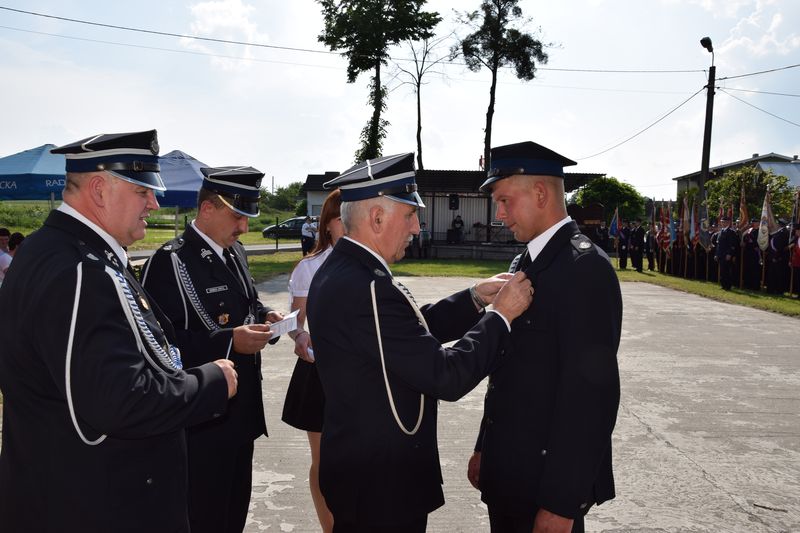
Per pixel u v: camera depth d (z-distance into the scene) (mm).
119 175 1657
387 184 1843
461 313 2094
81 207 1658
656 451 4098
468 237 28344
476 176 25984
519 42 29062
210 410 1659
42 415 1516
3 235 7453
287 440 4266
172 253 2518
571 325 1692
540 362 1777
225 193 2535
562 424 1680
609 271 1734
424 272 16859
